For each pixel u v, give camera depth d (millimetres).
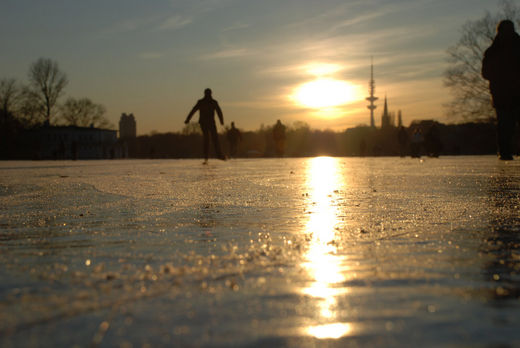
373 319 1686
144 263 2648
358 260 2668
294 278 2273
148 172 13664
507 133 17562
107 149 126250
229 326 1625
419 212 4711
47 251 3053
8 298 1966
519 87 16609
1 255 2938
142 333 1558
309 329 1591
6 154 92312
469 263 2580
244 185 8438
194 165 19312
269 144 101750
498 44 16531
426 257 2738
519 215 4434
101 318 1704
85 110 104750
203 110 22281
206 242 3293
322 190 7289
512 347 1401
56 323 1657
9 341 1492
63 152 62938
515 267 2480
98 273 2402
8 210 5297
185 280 2240
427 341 1468
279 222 4199
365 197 6188
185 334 1547
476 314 1727
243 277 2295
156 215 4758
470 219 4223
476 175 10031
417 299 1922
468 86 49156
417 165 16734
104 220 4484
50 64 85875
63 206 5625
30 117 88062
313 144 157625
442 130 90750
